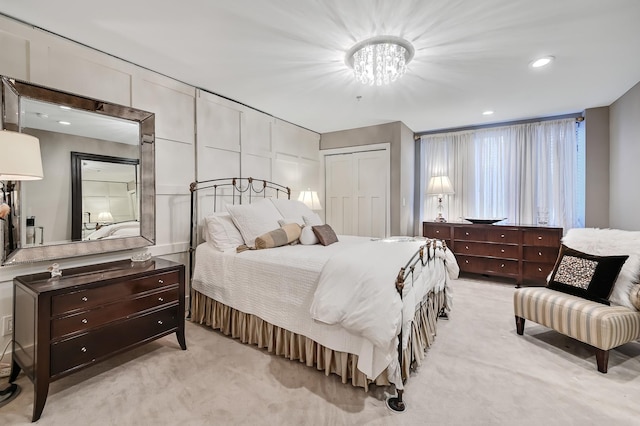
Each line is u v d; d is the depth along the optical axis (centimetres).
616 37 206
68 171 213
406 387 178
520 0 167
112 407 161
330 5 173
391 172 434
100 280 180
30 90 194
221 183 329
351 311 164
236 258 244
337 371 186
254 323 233
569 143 393
